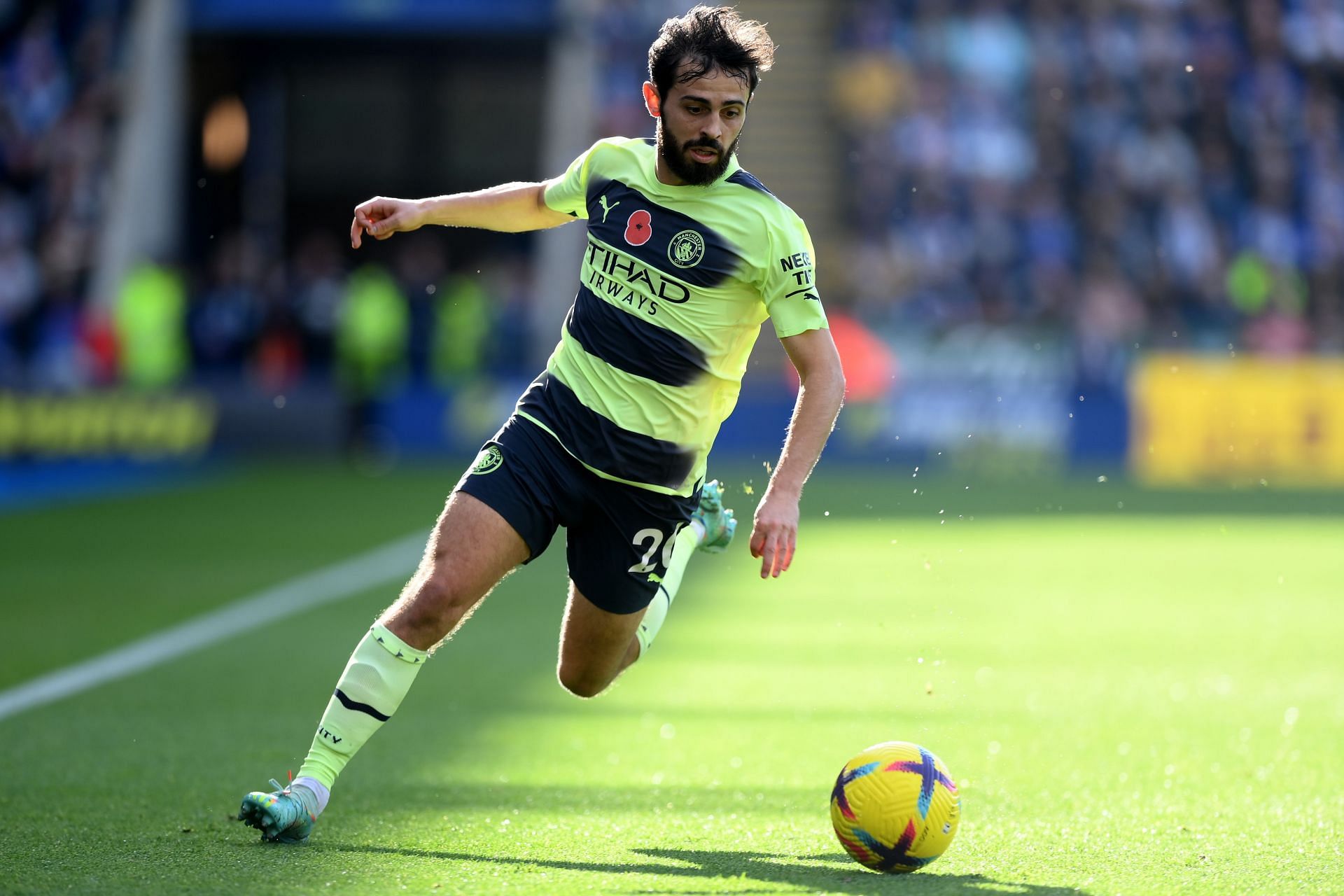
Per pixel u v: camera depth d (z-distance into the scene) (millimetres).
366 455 80500
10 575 39938
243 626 32031
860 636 31922
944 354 78500
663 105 14172
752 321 14828
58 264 83562
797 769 19250
